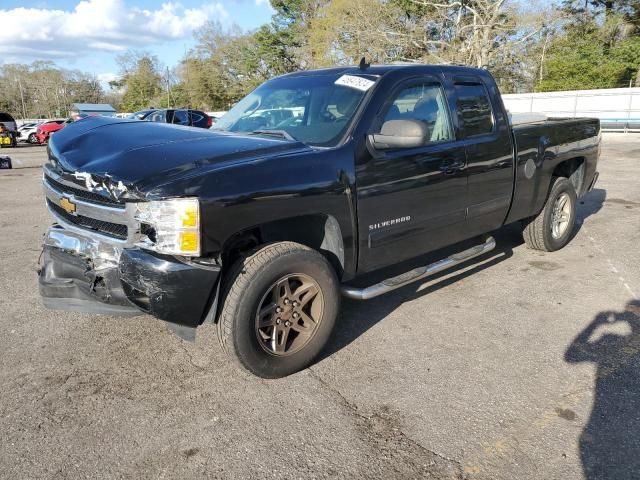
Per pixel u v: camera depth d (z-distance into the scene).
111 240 3.01
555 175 5.78
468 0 35.78
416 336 3.80
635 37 35.34
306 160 3.17
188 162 2.89
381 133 3.55
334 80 3.97
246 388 3.15
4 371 3.32
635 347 3.60
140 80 81.19
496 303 4.38
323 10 47.88
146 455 2.57
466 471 2.45
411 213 3.80
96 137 3.58
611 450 2.58
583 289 4.67
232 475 2.44
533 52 37.62
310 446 2.63
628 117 23.31
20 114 99.19
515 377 3.25
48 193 3.66
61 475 2.43
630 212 7.64
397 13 37.62
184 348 3.63
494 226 4.76
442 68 4.20
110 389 3.13
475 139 4.31
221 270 2.85
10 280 4.92
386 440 2.67
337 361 3.46
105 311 3.25
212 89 66.62
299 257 3.13
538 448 2.60
